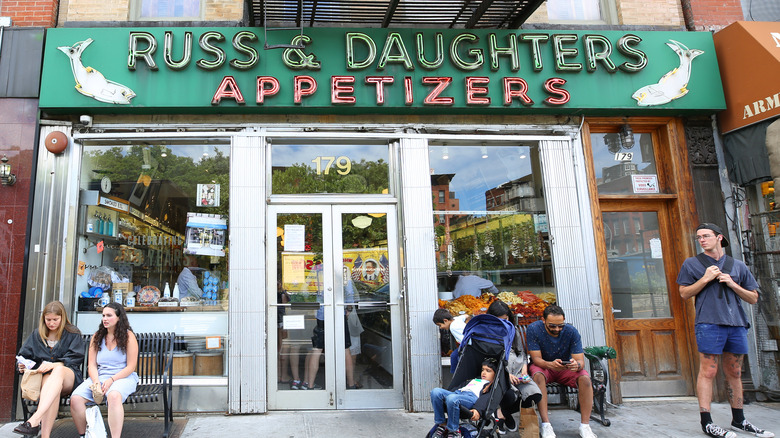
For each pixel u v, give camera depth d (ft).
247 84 17.53
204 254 17.88
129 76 17.25
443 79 18.11
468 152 19.34
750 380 18.24
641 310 19.17
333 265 17.88
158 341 15.62
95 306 17.21
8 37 17.40
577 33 19.01
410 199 18.08
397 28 18.43
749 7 20.70
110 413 12.59
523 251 18.97
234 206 17.39
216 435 14.51
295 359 17.25
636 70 18.79
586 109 18.76
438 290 18.40
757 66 17.83
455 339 16.57
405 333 17.43
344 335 17.51
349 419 16.08
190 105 17.28
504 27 19.27
